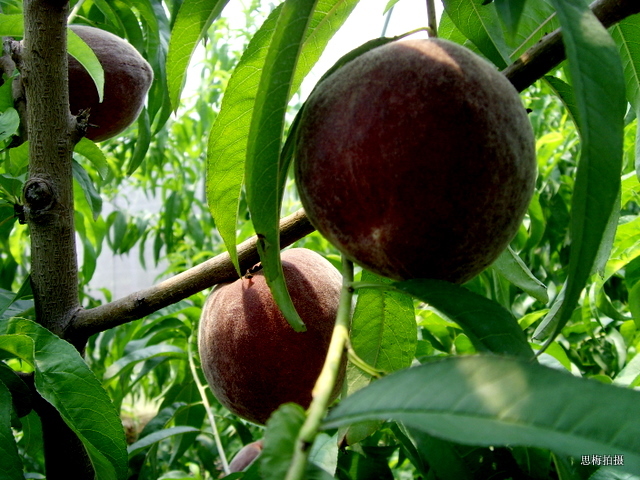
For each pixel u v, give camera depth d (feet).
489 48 0.80
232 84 0.70
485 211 0.55
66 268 0.89
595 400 0.36
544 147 1.81
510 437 0.35
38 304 0.89
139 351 1.34
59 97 0.86
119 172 2.51
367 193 0.55
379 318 0.76
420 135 0.53
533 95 2.28
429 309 1.20
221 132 0.72
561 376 0.37
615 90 0.47
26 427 1.02
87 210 1.56
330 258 1.36
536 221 1.58
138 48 1.43
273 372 0.85
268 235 0.61
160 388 1.76
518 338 0.51
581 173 0.45
